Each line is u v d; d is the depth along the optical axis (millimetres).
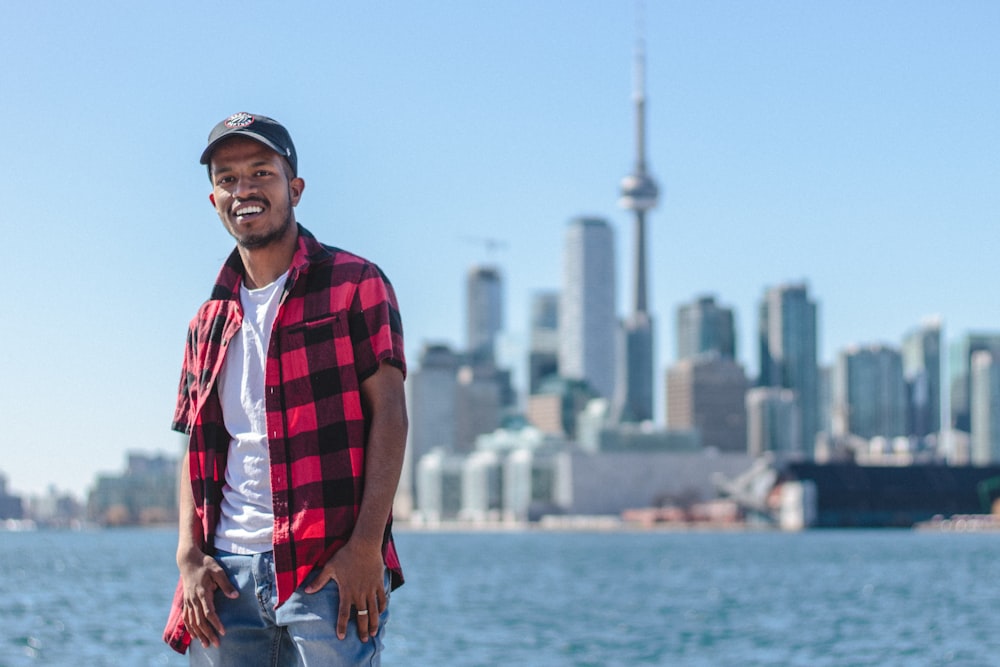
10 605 67812
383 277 8102
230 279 8195
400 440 7805
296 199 8242
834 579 111188
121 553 189500
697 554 182000
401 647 48125
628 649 48750
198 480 8055
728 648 49406
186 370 8375
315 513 7660
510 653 46438
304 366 7820
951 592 89750
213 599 7852
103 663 38688
